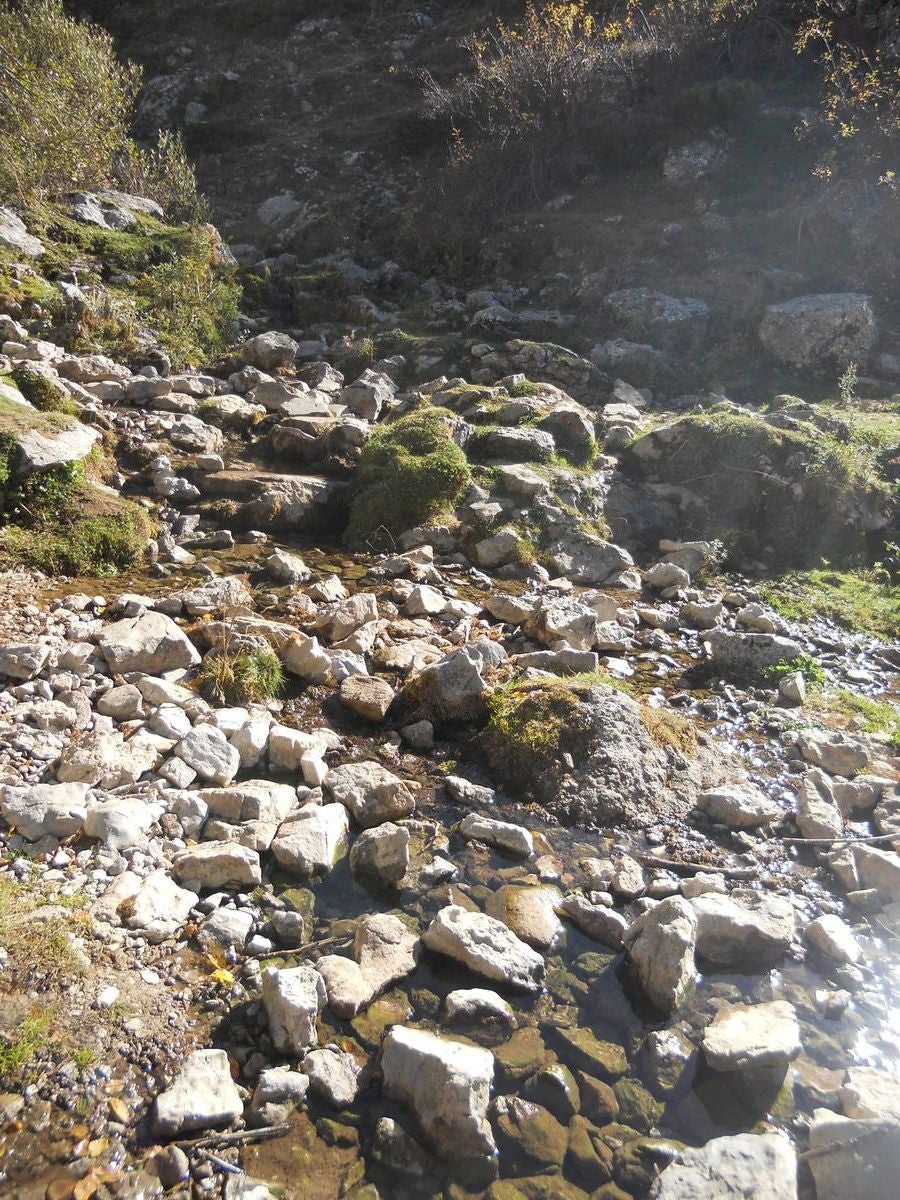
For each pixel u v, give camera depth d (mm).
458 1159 2363
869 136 10344
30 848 3080
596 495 6758
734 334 9484
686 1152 2361
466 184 12383
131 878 3014
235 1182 2246
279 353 8586
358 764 3850
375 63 17422
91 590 5020
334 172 14555
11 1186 2168
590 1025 2814
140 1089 2422
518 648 5051
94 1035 2521
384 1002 2799
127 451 6570
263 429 7383
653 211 11328
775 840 3742
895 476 6938
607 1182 2352
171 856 3195
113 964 2738
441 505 6363
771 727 4543
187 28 19500
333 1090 2471
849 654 5500
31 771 3406
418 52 17516
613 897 3338
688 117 11781
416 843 3512
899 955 3195
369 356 9156
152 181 12109
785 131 11195
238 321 9797
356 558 6023
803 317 8859
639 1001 2908
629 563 6340
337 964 2852
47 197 10039
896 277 9500
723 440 7008
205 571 5473
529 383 7941
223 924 2955
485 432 7035
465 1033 2723
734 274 9859
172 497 6262
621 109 12547
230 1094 2422
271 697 4301
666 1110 2551
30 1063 2424
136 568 5414
